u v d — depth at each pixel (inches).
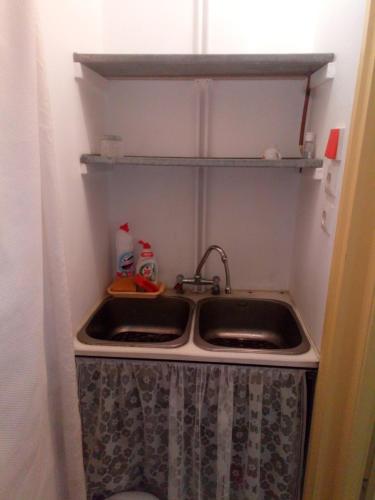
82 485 45.8
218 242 70.0
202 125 63.5
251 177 65.9
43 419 37.9
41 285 35.1
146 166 66.8
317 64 48.3
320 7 53.5
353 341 41.6
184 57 47.9
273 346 65.5
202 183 66.4
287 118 62.2
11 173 30.4
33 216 33.0
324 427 44.9
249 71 55.4
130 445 53.1
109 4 58.5
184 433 52.0
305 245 58.7
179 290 69.1
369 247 38.7
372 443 44.5
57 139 44.7
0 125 29.0
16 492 33.6
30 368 33.9
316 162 49.9
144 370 49.7
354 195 37.3
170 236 70.1
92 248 60.5
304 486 50.6
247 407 49.8
